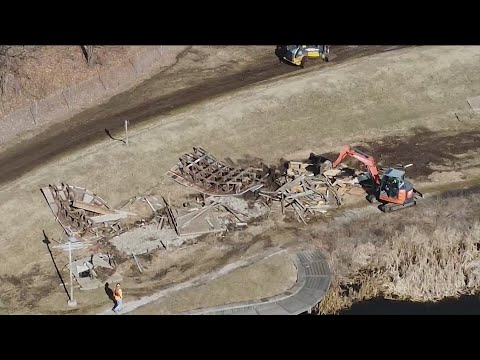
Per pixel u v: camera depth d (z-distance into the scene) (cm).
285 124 5616
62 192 4731
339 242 4481
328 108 5809
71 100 5775
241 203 4791
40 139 5378
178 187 4897
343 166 5228
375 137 5612
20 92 5600
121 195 4812
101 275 4156
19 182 4834
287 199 4812
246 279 4169
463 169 5256
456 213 4728
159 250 4381
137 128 5450
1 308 3919
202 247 4425
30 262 4247
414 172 5203
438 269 4312
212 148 5303
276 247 4450
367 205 4856
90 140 5325
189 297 4025
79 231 4453
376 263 4369
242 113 5650
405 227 4566
